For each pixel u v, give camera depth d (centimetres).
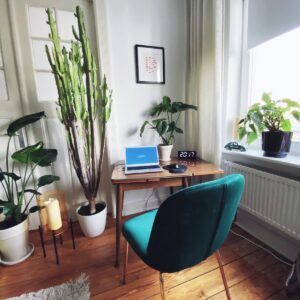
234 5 162
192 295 109
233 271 125
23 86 158
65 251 148
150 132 198
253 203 148
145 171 139
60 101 137
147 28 182
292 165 118
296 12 123
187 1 188
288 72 144
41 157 145
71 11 164
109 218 194
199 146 182
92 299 108
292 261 130
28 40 155
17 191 152
